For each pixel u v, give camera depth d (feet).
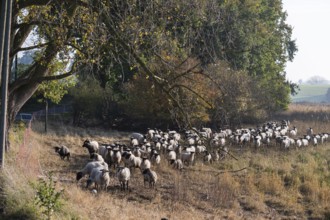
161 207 63.10
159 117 131.64
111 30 39.50
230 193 71.72
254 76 183.01
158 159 89.51
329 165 98.37
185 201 67.62
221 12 41.83
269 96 183.01
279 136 126.00
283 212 67.05
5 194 40.29
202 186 76.95
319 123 182.70
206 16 41.01
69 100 192.85
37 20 58.39
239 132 126.41
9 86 65.87
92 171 69.87
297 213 66.69
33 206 40.16
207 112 105.19
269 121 187.21
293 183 82.69
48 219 39.40
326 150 121.39
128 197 67.00
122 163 92.32
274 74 218.18
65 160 89.86
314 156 110.32
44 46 65.62
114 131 140.87
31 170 54.90
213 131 136.26
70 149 102.63
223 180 78.43
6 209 38.93
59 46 56.34
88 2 42.22
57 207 43.04
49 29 60.34
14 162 56.03
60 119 156.46
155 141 107.65
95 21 42.04
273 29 219.20
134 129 146.92
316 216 65.51
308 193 76.64
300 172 88.84
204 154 99.30
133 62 37.99
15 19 63.57
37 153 85.25
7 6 44.78
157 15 41.60
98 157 84.38
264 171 90.89
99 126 147.33
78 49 53.78
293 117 208.54
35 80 64.80
